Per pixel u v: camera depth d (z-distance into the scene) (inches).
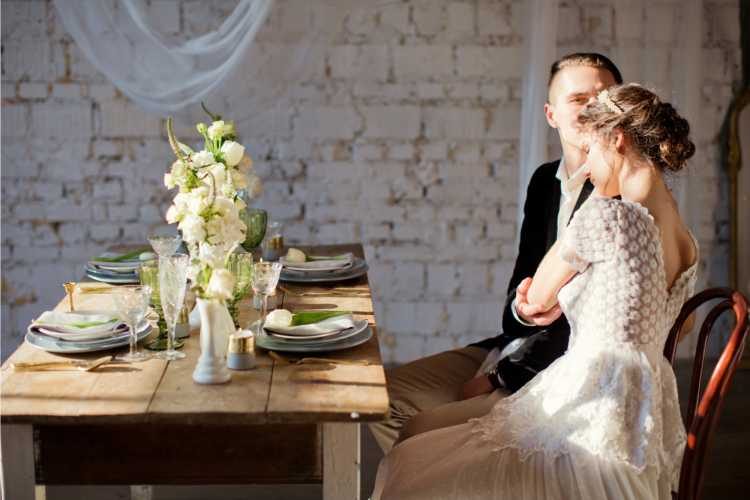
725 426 141.5
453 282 173.6
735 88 170.6
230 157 87.6
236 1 161.0
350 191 169.8
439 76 167.2
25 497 66.1
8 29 160.4
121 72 153.6
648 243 70.2
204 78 153.9
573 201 97.1
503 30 166.6
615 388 69.5
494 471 71.8
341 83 166.1
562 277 77.6
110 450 66.6
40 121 163.2
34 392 67.8
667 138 73.5
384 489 74.9
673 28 151.6
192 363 75.4
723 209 173.9
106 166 165.5
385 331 174.4
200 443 66.9
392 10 164.9
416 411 96.8
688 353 175.2
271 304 93.8
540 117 147.9
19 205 165.5
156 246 91.7
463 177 170.6
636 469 68.2
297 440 67.2
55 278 167.6
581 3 165.0
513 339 98.9
